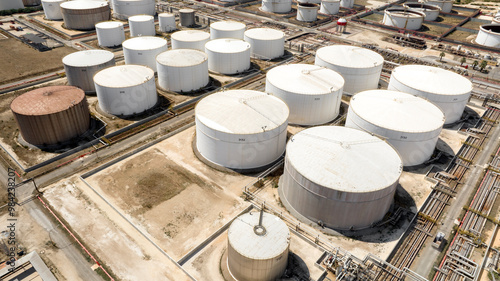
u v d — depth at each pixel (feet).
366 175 112.27
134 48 222.07
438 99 173.99
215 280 101.45
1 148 154.20
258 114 146.51
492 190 138.82
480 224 123.54
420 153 147.54
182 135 167.73
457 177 144.46
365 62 204.03
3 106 186.60
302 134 132.36
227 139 138.00
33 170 142.82
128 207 125.18
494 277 105.19
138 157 151.33
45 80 217.56
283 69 193.06
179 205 126.93
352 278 101.71
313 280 101.86
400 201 131.44
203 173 143.02
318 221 118.11
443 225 122.72
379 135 144.77
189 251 109.09
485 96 207.62
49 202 127.03
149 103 186.09
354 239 114.62
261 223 103.19
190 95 202.80
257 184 138.10
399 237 115.96
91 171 140.67
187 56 204.44
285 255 98.22
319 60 211.20
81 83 197.67
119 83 174.19
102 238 113.91
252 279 98.53
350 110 157.07
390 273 103.91
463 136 172.96
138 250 110.22
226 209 126.11
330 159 118.01
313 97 168.66
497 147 165.37
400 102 156.87
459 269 106.11
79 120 161.07
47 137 153.79
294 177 117.80
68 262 106.01
